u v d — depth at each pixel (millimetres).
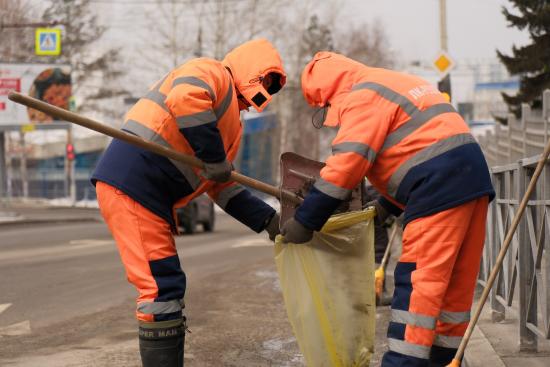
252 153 56969
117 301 7270
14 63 26156
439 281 3492
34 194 52000
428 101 3570
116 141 4023
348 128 3529
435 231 3482
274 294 7645
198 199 19797
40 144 53406
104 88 47969
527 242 4629
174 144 3951
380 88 3566
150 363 3832
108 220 3945
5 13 39188
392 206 4031
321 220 3576
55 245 14484
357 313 3928
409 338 3484
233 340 5430
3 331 5836
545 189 4246
